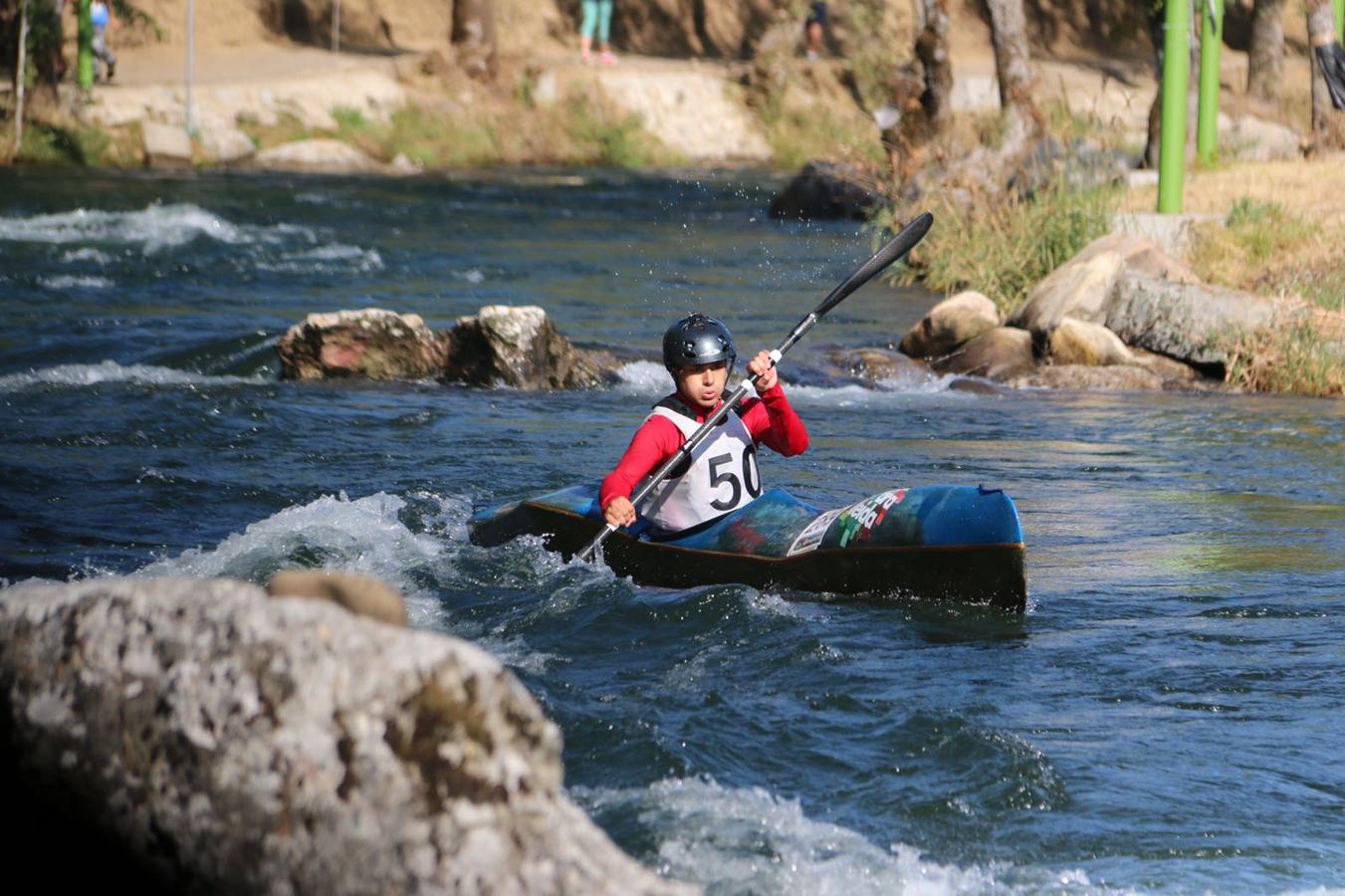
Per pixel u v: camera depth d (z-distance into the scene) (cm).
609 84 12888
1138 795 1526
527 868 821
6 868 907
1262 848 1412
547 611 2127
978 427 3747
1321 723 1741
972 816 1473
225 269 6225
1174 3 5472
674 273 6606
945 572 2166
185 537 2570
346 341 4188
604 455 3291
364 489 2928
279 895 823
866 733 1672
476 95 12375
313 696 826
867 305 5862
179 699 846
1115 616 2164
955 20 15075
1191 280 4900
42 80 10150
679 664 1916
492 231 7894
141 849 859
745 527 2309
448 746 823
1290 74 13412
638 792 1499
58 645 884
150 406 3644
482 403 3878
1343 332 4544
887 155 7612
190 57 10644
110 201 8156
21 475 2939
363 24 14138
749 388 2334
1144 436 3644
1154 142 7419
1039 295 4766
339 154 11062
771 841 1393
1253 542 2627
